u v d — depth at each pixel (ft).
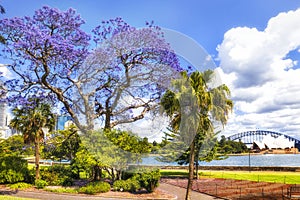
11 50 58.08
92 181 63.26
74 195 55.72
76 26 63.46
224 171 117.70
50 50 60.23
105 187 57.77
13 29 56.90
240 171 116.16
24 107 68.33
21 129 76.64
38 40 57.47
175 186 74.49
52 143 79.56
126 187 57.77
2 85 63.10
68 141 86.17
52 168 74.28
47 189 60.59
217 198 56.03
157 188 65.00
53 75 64.28
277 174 98.73
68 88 63.72
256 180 83.41
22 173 69.26
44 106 75.00
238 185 73.10
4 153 98.02
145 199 52.19
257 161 190.70
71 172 73.92
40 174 70.64
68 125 82.33
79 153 61.26
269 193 58.59
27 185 65.72
